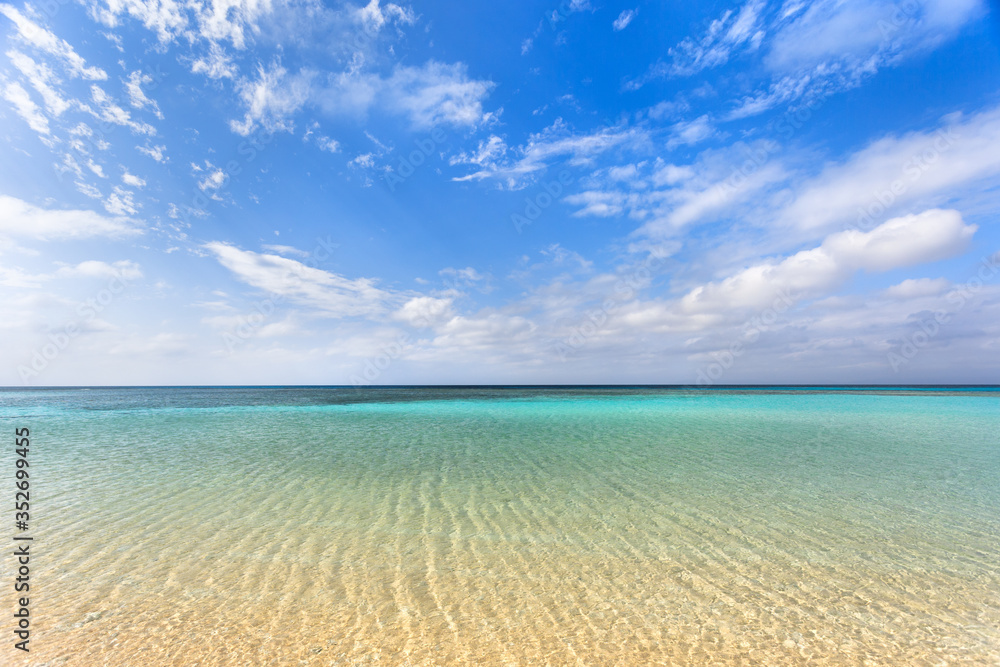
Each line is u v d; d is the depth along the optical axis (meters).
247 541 6.59
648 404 35.44
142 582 5.30
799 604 4.85
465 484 9.90
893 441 15.59
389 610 4.70
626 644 4.13
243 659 3.89
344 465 11.91
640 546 6.43
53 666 3.77
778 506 8.28
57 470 11.23
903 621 4.53
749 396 47.03
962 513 7.87
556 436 17.27
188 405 35.22
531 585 5.27
